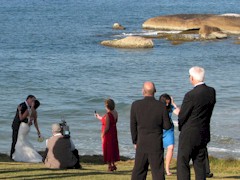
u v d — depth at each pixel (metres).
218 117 68.44
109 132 27.52
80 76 107.19
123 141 55.84
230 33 172.38
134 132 19.30
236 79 103.62
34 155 31.33
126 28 195.25
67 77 105.69
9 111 74.19
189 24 179.50
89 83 99.44
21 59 130.00
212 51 141.38
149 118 19.06
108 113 27.55
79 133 60.56
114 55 136.88
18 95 87.75
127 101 82.69
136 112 19.19
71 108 76.31
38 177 23.47
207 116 18.89
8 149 54.00
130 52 141.50
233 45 151.00
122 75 109.00
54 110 74.62
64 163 26.44
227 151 52.00
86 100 83.25
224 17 177.25
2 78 103.12
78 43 159.00
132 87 96.06
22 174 24.27
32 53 140.62
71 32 186.25
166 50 143.75
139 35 172.25
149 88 19.25
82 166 29.73
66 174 24.38
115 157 27.64
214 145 54.53
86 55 136.88
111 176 24.16
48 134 60.28
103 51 143.50
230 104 77.88
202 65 121.56
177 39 160.00
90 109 76.19
